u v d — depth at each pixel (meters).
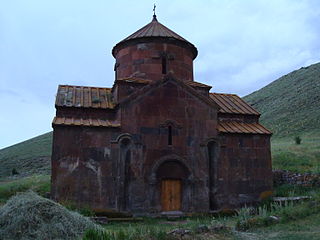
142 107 17.30
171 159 17.16
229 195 18.09
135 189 16.36
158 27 20.81
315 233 10.48
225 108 20.48
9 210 10.36
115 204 15.99
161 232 10.35
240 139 19.02
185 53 20.36
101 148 16.39
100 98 18.61
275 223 12.32
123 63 20.25
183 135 17.69
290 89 67.06
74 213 11.29
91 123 16.53
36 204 10.54
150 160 16.86
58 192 15.47
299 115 50.12
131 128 16.91
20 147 59.53
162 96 17.73
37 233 9.65
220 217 16.48
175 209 17.06
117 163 16.41
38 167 42.72
